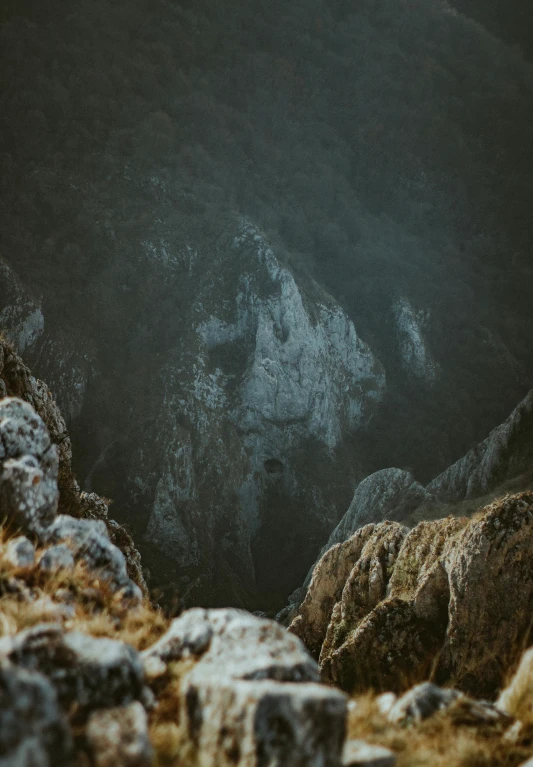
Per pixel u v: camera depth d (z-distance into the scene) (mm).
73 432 100500
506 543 20609
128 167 141000
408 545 26953
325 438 114750
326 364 120750
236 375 114062
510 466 59375
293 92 189875
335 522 106438
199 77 181500
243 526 100062
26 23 161625
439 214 182125
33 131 139625
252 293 119125
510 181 192125
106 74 160750
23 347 104500
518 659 17703
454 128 199625
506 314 159750
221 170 156625
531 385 140750
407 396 132750
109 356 111500
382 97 197625
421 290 152000
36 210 127438
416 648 21359
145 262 123938
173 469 96688
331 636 27500
